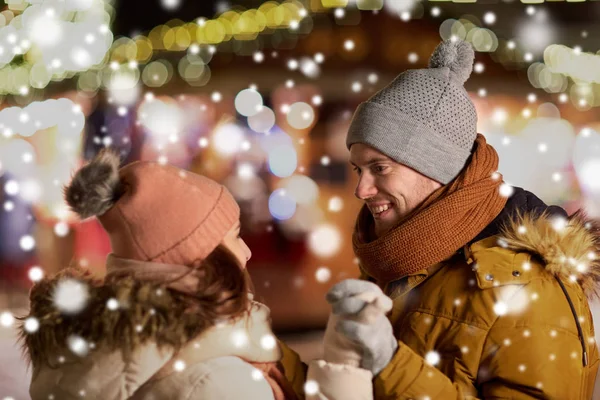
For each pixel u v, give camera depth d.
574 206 11.36
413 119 2.85
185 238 2.32
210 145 10.92
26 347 2.57
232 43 11.27
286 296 8.44
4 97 12.78
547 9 10.62
